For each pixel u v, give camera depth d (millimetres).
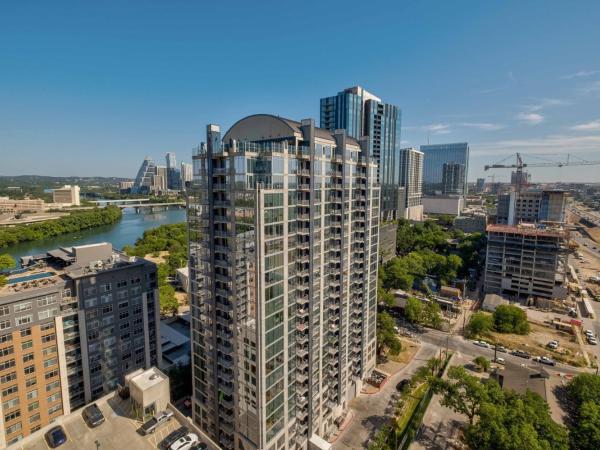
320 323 75875
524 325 132500
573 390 87500
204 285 67375
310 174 65812
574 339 128250
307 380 72625
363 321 96188
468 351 121062
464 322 142750
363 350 98000
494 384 82250
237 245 59375
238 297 61062
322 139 70250
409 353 119250
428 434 82125
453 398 82812
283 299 62625
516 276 166500
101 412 54594
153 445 49062
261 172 57688
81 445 48812
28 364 72875
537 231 163750
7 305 69250
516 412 69500
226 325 64375
